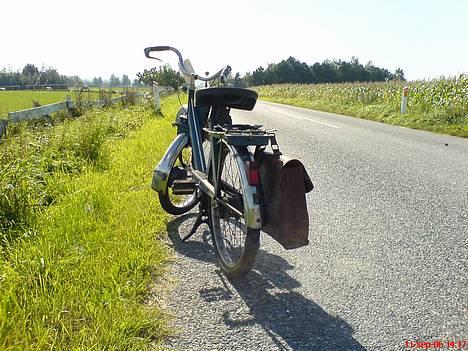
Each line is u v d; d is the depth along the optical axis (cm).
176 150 406
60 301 235
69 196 407
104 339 207
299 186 257
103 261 290
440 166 639
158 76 2686
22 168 414
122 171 552
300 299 268
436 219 411
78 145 598
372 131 1088
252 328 236
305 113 1786
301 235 257
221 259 305
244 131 282
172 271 305
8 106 1295
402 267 311
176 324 238
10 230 320
